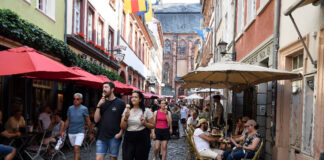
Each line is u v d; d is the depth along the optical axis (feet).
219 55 61.98
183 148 38.34
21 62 18.92
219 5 67.87
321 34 16.96
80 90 49.83
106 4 64.08
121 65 78.48
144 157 18.08
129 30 88.69
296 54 22.29
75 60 41.14
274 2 25.90
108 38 66.18
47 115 33.14
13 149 9.71
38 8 34.09
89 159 28.17
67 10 43.11
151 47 153.17
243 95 40.24
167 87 259.39
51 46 34.06
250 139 20.35
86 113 23.21
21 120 27.07
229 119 34.91
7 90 28.66
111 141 18.39
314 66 17.75
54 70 19.12
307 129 19.24
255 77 23.88
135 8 57.00
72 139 23.04
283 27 23.71
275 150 23.58
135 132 17.90
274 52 24.84
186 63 264.52
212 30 81.30
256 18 32.45
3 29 24.94
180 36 265.75
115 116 18.45
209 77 26.07
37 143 27.76
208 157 22.54
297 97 21.85
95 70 50.78
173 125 48.08
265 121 27.89
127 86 46.68
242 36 39.99
